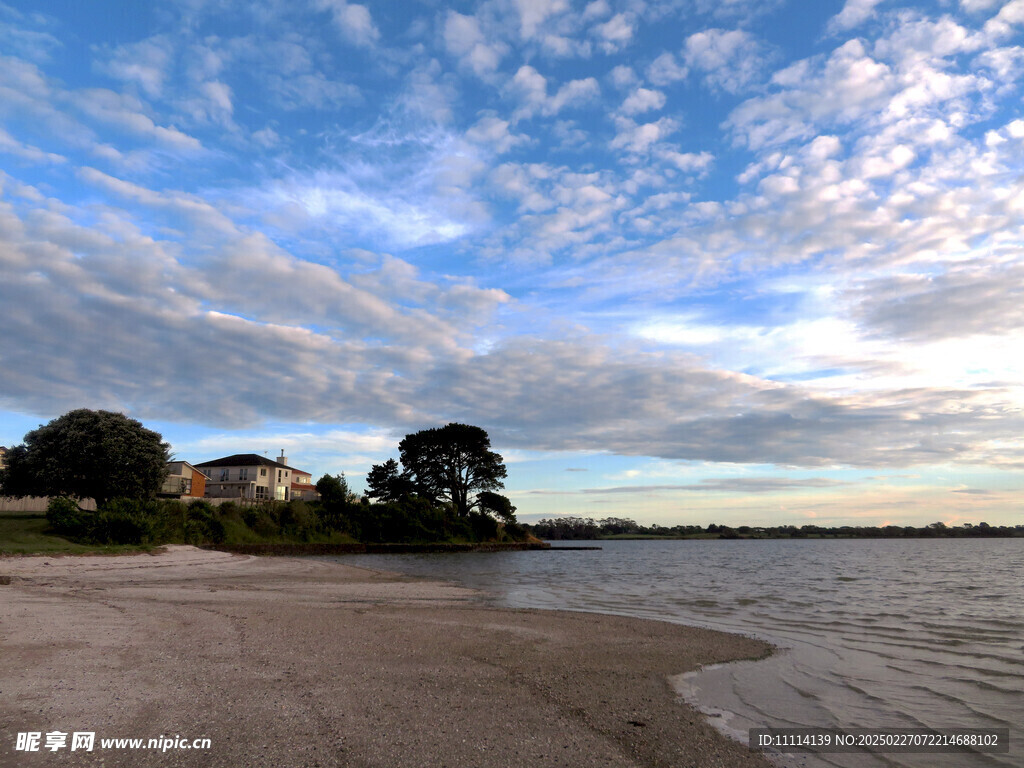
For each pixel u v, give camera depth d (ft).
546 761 20.84
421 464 261.44
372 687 28.94
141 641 37.47
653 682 32.55
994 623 55.83
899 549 326.65
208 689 27.20
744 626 53.21
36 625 40.83
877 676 34.55
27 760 18.67
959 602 74.28
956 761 22.15
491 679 31.71
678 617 59.36
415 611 58.13
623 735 23.93
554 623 51.85
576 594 82.79
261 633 42.32
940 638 47.32
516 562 176.86
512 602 70.85
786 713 27.58
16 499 161.38
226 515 178.50
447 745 21.75
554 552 260.62
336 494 221.87
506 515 268.21
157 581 81.87
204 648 36.27
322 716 24.17
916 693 31.07
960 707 28.68
